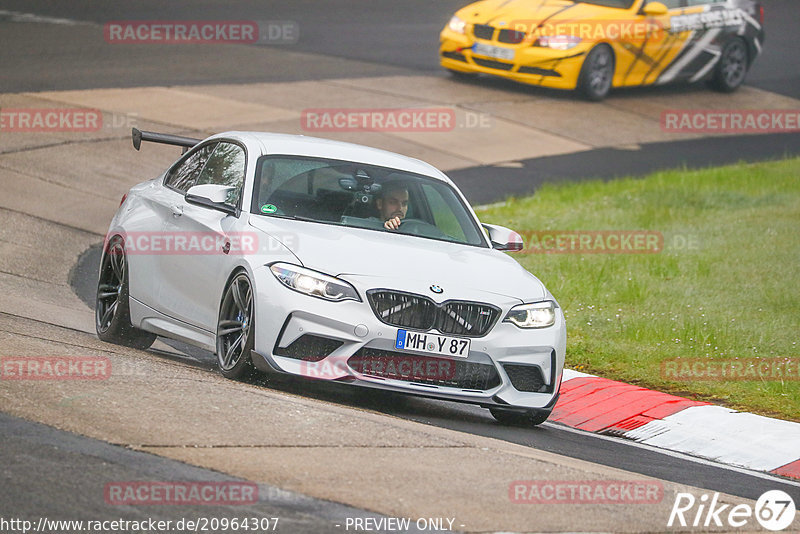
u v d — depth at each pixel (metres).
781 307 41.34
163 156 59.31
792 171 66.56
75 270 42.03
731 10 86.00
